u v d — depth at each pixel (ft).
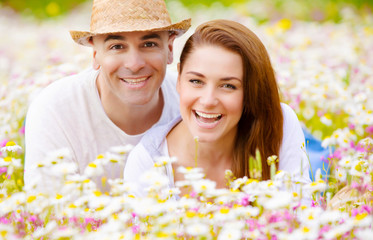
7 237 7.59
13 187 10.19
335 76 18.83
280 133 10.85
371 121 14.26
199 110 10.18
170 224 7.59
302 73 18.62
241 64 10.19
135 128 12.41
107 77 11.32
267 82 10.51
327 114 15.01
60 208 8.76
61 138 11.80
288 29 29.55
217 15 37.70
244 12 38.47
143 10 11.16
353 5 39.73
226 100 10.13
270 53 22.53
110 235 7.48
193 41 10.33
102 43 11.16
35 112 11.98
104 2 11.32
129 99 11.37
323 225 7.76
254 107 10.59
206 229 7.22
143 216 8.09
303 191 9.88
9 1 50.21
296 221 7.74
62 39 31.81
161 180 8.56
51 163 9.40
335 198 10.07
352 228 7.54
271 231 7.45
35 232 8.07
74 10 48.32
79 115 12.00
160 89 12.76
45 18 46.39
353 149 12.03
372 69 19.83
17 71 21.06
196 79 10.17
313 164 13.96
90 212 8.55
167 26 11.11
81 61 18.15
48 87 12.46
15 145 10.52
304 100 17.12
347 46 23.48
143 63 11.03
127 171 10.95
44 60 22.90
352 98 16.55
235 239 7.13
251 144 10.84
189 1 45.73
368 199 8.78
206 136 10.30
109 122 12.06
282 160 11.03
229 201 8.48
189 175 8.55
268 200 7.95
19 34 35.50
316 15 38.55
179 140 11.05
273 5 40.14
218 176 11.17
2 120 15.76
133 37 10.94
